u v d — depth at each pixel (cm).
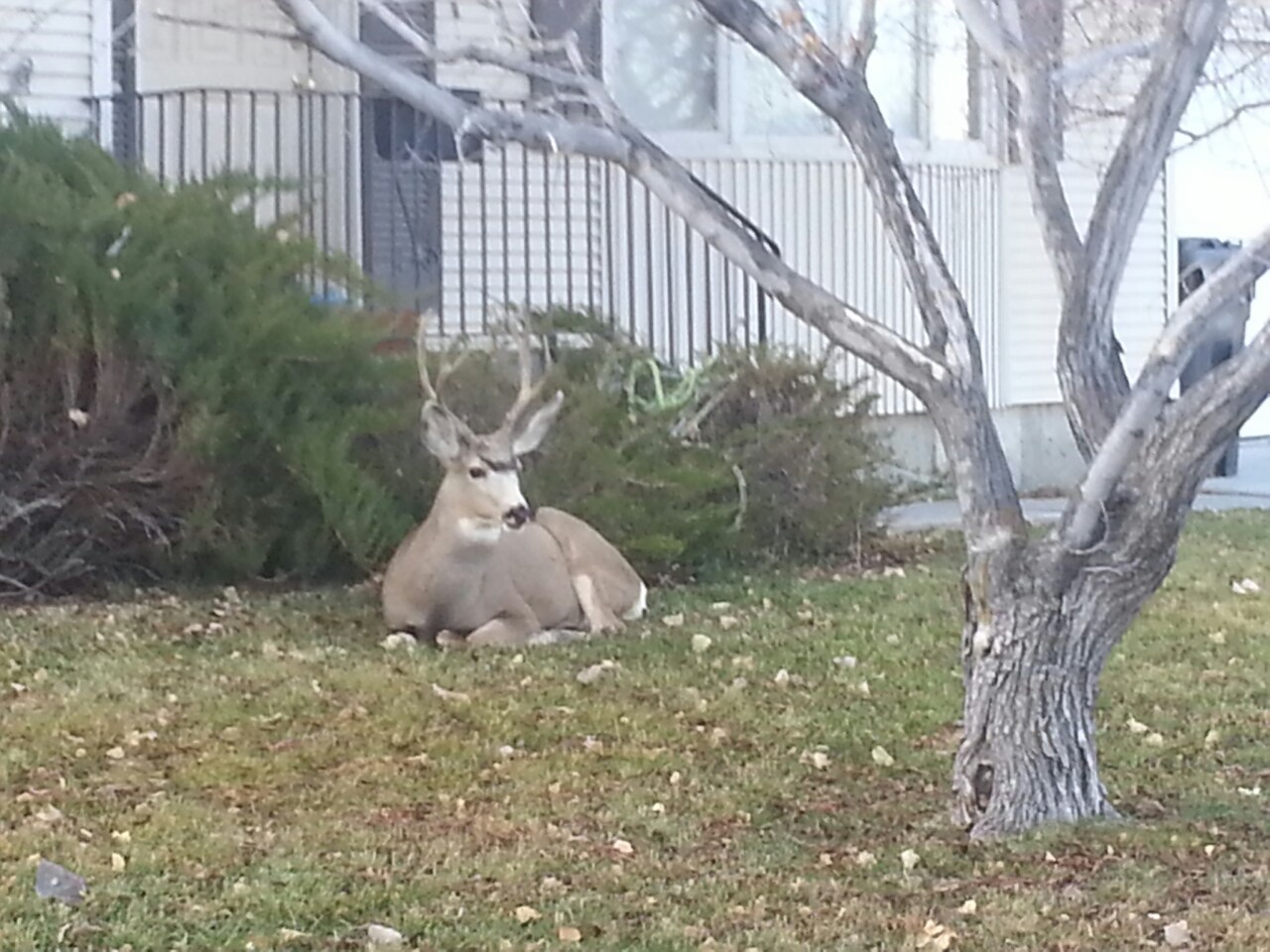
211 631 954
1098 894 560
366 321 1100
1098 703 812
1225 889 566
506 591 955
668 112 1483
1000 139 1700
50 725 740
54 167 1091
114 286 1014
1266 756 733
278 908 534
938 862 591
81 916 523
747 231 629
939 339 607
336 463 1058
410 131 1351
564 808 648
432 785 672
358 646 928
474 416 1115
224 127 1320
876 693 834
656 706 802
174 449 1042
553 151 577
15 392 1027
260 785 666
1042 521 1439
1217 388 579
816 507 1245
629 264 1443
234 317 1052
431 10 1074
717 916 540
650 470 1145
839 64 609
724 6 582
